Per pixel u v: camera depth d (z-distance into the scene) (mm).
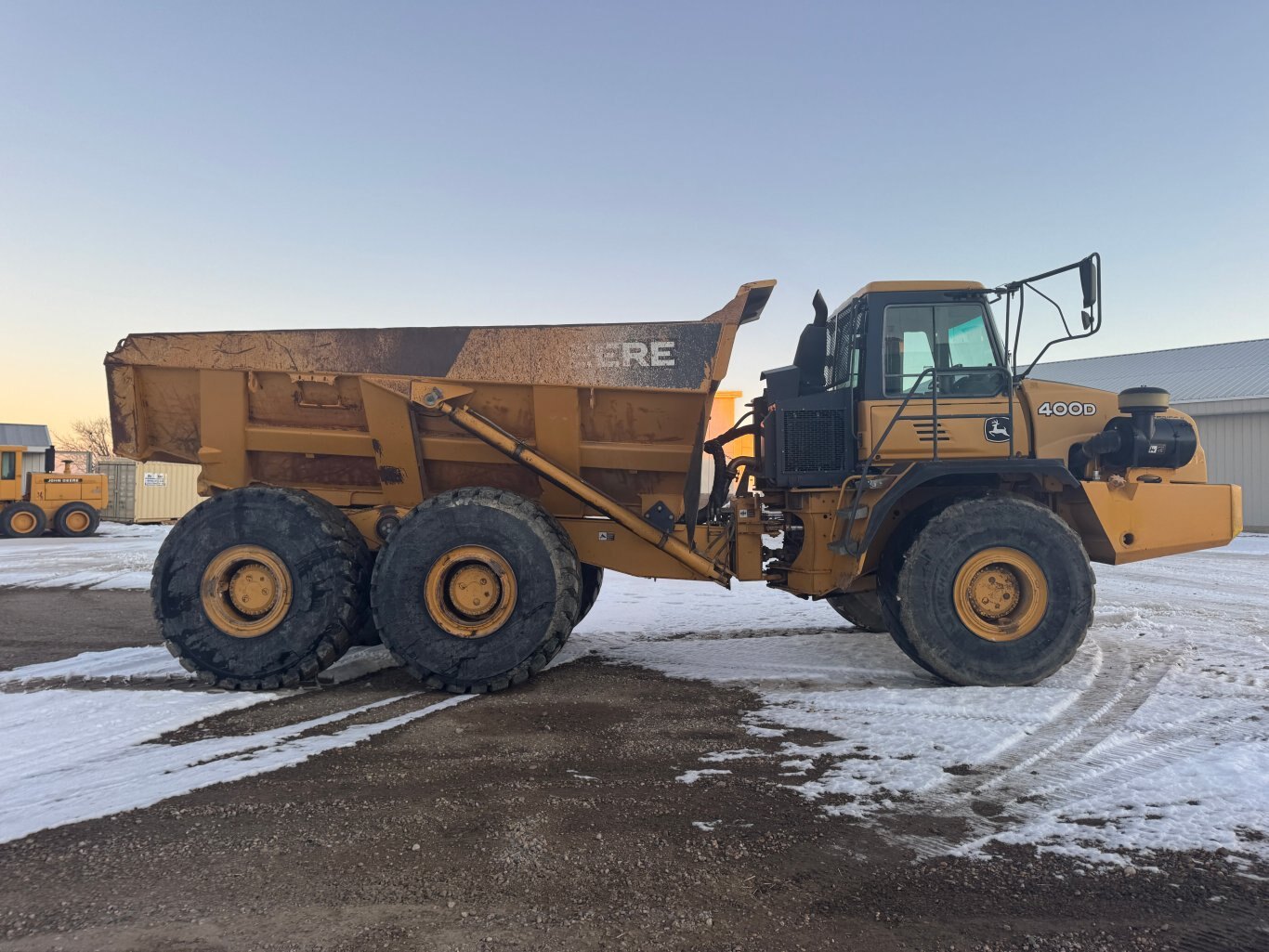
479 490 4719
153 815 2777
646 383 4840
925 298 5008
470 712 4117
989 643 4531
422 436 5148
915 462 4844
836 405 5113
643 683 4785
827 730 3783
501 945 1952
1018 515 4551
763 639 6176
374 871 2352
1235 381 20266
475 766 3293
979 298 5000
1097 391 5039
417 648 4535
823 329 5902
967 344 5023
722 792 2988
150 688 4641
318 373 4996
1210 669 4922
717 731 3787
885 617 4859
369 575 4879
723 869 2363
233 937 1990
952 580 4555
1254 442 18656
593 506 5074
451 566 4598
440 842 2555
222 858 2441
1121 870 2352
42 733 3736
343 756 3422
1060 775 3135
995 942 1983
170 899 2189
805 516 5074
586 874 2336
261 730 3811
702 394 4820
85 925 2051
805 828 2652
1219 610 7441
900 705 4141
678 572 5270
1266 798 2857
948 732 3693
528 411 5027
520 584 4559
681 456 5004
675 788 3039
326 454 5281
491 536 4574
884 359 5012
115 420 5180
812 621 6949
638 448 5043
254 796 2961
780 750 3498
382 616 4555
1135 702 4152
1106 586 9445
